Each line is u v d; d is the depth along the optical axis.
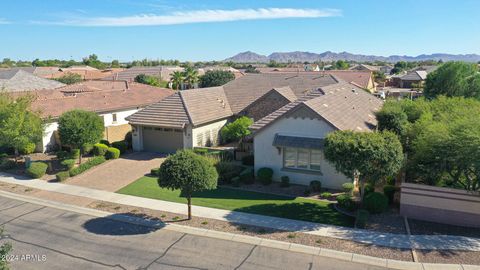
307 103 23.44
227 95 40.47
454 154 17.12
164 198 21.73
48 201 21.58
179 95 34.22
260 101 35.31
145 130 33.44
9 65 137.75
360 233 16.58
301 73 48.22
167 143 32.66
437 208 17.61
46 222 18.62
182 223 18.11
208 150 30.28
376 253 14.77
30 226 18.16
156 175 26.20
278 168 24.31
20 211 20.16
